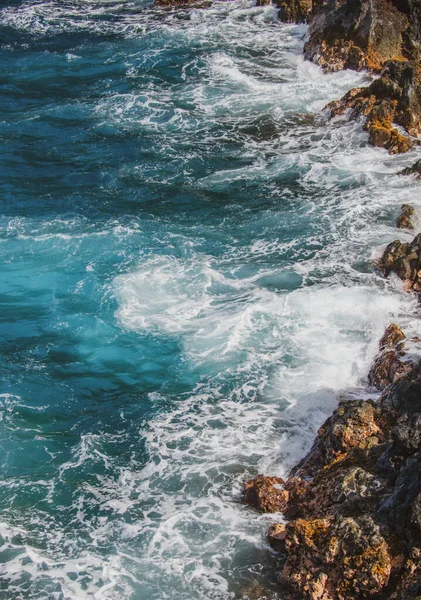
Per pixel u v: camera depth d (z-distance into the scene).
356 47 34.22
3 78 35.25
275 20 40.62
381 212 24.92
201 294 21.62
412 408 15.41
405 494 12.99
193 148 29.34
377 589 12.56
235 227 24.69
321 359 19.19
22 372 19.34
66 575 14.21
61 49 38.19
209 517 15.23
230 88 33.75
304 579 13.18
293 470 16.22
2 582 14.09
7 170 28.09
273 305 20.98
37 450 17.17
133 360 19.59
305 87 33.47
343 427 15.69
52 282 22.31
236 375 18.94
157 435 17.41
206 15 41.75
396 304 20.80
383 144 28.61
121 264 22.94
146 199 26.33
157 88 33.94
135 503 15.73
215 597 13.68
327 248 23.36
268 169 27.81
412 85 29.56
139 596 13.78
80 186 27.17
